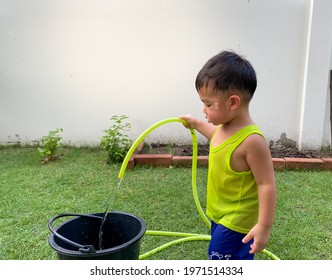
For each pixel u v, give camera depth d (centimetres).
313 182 266
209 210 142
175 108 356
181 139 361
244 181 126
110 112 364
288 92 336
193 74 345
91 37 346
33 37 352
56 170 300
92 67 354
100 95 361
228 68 116
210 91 118
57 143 351
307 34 315
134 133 366
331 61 323
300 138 332
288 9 319
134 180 274
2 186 263
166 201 235
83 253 110
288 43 326
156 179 276
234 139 123
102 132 371
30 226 203
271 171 121
